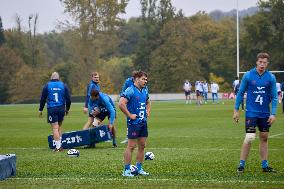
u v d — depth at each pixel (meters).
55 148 44.25
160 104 153.38
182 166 32.28
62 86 44.97
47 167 32.53
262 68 29.44
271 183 25.72
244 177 27.72
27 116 104.69
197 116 92.00
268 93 29.58
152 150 42.47
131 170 28.89
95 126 47.16
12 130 68.81
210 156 37.72
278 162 34.00
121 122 81.25
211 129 64.56
